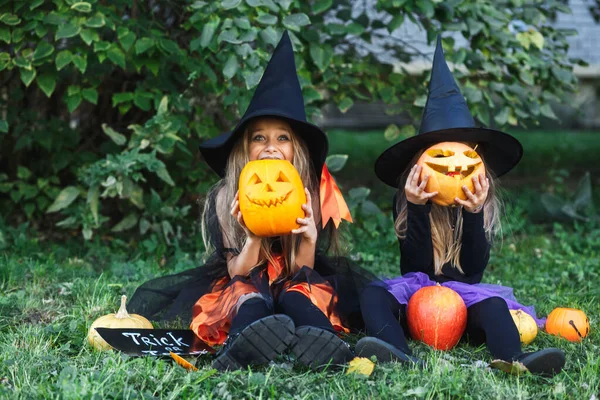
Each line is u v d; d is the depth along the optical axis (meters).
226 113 5.33
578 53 12.29
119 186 4.68
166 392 2.47
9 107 5.46
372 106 15.32
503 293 3.37
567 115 15.44
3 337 3.08
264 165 3.04
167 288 3.48
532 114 5.51
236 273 3.21
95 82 4.91
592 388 2.53
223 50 4.49
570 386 2.55
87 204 5.06
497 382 2.56
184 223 5.56
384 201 6.62
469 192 3.09
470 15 5.05
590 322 3.49
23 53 4.61
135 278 4.30
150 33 4.74
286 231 3.02
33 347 2.93
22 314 3.47
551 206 6.52
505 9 5.52
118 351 2.86
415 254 3.28
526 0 5.57
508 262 5.12
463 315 3.00
